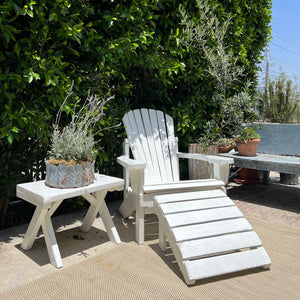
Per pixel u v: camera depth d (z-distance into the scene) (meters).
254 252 1.92
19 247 2.24
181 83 3.53
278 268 1.94
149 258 2.06
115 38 2.68
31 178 2.77
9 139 2.04
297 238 2.45
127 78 3.29
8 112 2.04
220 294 1.64
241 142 3.76
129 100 3.15
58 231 2.58
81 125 2.23
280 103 7.15
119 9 2.61
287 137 4.04
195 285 1.73
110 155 3.18
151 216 3.04
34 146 2.64
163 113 3.14
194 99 3.54
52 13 2.12
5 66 2.08
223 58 3.46
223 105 3.68
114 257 2.08
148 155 2.90
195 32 3.24
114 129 2.99
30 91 2.25
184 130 3.45
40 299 1.58
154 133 3.02
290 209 3.27
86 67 2.55
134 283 1.75
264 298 1.61
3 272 1.87
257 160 3.51
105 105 2.78
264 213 3.13
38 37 2.16
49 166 2.04
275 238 2.45
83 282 1.75
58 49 2.41
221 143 3.88
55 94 2.28
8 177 2.47
